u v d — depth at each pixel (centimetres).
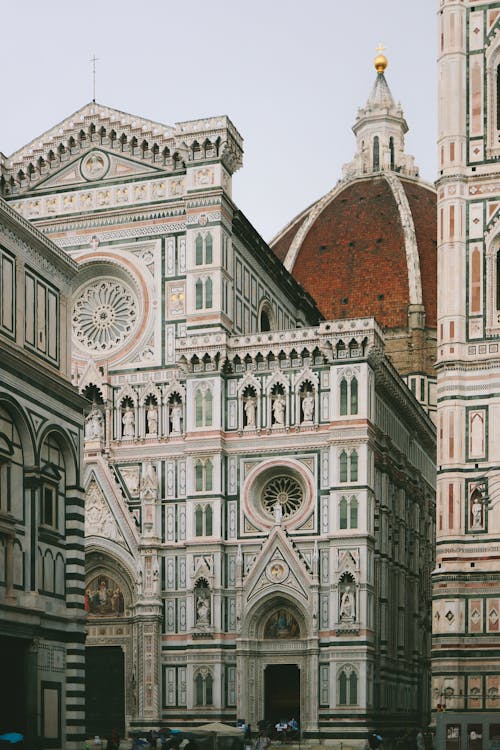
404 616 11081
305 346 10094
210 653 9806
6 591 5831
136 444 10400
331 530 9725
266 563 9869
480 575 9188
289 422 10069
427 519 12694
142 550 10081
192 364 10281
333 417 9900
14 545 5916
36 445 6184
